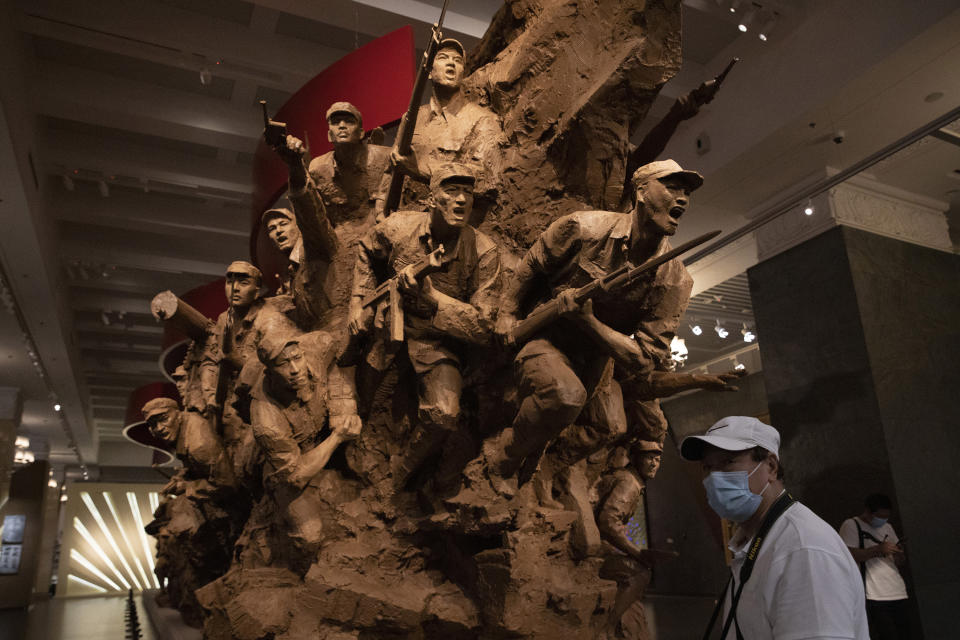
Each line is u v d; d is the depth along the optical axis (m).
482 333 4.14
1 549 13.81
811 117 7.64
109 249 12.85
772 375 8.66
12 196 8.84
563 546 4.21
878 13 6.94
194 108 9.50
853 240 8.10
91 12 7.68
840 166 8.48
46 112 9.10
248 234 12.30
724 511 1.96
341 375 4.74
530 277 4.05
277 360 4.40
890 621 5.47
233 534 6.94
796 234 8.66
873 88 7.16
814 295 8.31
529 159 4.62
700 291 11.23
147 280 14.41
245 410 5.36
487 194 4.71
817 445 7.98
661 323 3.85
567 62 4.46
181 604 7.67
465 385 4.40
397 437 4.73
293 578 4.59
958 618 6.95
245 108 9.73
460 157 4.95
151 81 9.36
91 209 11.48
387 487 4.65
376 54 6.13
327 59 8.57
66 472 28.72
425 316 4.27
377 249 4.48
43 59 8.84
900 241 8.43
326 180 5.43
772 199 9.16
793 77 7.80
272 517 5.16
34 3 7.47
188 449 6.43
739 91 8.49
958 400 7.98
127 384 20.70
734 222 9.73
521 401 3.87
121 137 10.52
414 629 4.03
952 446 7.71
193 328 7.02
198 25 8.05
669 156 9.46
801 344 8.35
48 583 18.17
